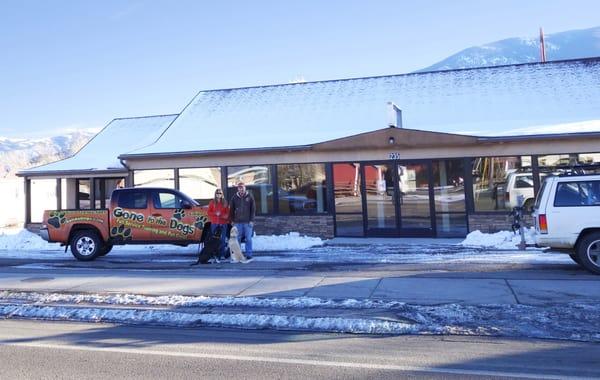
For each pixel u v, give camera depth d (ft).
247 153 55.93
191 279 31.86
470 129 52.65
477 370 15.94
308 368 16.42
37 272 36.45
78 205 74.64
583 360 16.67
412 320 21.65
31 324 22.90
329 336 20.17
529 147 48.67
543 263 34.81
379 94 67.26
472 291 26.32
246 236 39.91
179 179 59.06
